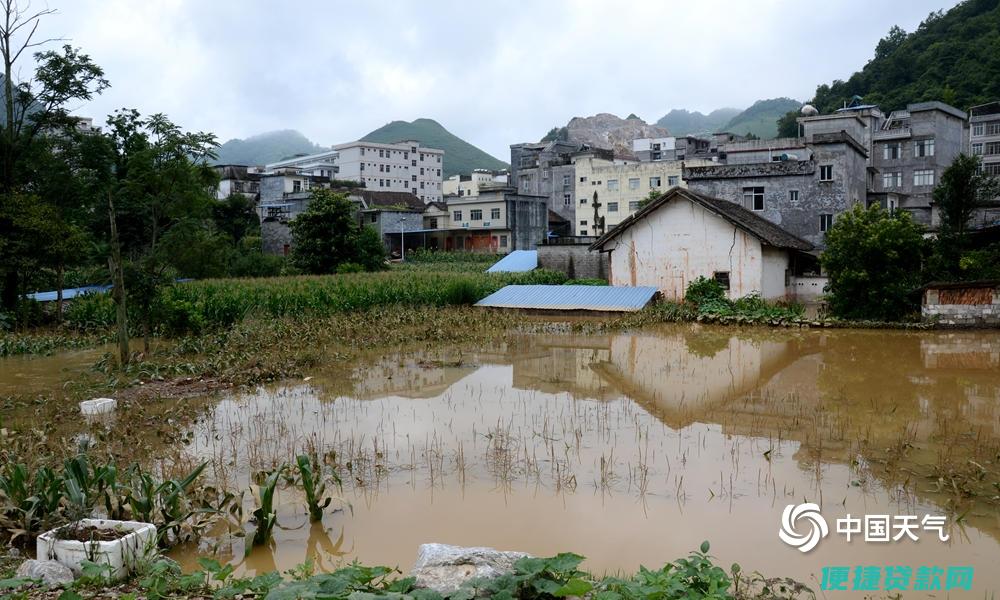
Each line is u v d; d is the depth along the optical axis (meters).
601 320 27.98
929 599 6.50
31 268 25.92
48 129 28.44
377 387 16.09
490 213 66.25
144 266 21.55
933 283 24.28
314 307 26.84
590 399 14.62
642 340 23.17
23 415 13.97
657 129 145.38
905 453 10.72
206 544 7.90
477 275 36.12
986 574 6.97
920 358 18.95
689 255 31.80
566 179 76.88
